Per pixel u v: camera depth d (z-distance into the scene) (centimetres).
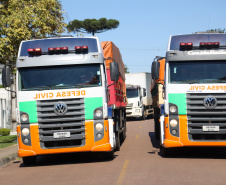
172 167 994
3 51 1784
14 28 1794
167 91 1149
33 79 1122
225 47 1151
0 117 3088
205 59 1139
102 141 1107
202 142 1123
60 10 1955
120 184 792
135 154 1296
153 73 1187
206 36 1191
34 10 1841
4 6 1886
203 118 1120
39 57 1130
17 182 902
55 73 1123
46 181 884
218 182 794
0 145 1745
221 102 1114
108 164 1088
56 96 1102
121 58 1753
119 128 1487
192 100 1127
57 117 1104
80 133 1111
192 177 851
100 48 1161
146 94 3797
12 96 2086
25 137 1113
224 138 1127
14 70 1833
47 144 1124
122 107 1672
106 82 1173
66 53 1136
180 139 1132
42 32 1872
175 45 1189
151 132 2289
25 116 1112
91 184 812
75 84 1111
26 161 1207
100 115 1107
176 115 1138
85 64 1124
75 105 1105
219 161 1094
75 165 1118
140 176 873
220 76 1130
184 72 1148
